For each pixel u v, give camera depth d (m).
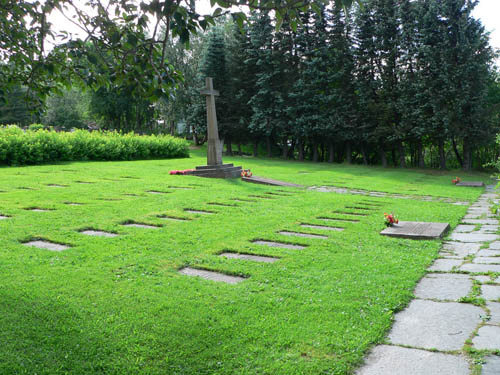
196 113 40.56
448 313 4.51
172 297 4.82
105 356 3.52
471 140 32.78
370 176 25.84
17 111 50.47
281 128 39.09
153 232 8.04
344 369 3.34
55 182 14.55
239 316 4.34
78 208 9.93
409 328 4.15
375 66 36.72
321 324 4.18
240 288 5.18
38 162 21.14
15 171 17.16
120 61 3.63
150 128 59.41
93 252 6.54
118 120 56.28
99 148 25.12
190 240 7.54
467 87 31.39
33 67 3.90
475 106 32.25
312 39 37.50
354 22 36.16
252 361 3.47
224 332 3.97
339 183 20.66
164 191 13.66
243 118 39.94
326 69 37.75
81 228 8.09
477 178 28.03
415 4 33.72
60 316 4.22
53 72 3.89
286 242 7.75
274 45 39.00
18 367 3.29
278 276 5.70
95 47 3.53
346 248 7.42
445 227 9.28
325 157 44.72
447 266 6.48
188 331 3.97
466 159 34.25
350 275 5.81
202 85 41.16
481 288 5.31
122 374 3.27
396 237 8.52
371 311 4.51
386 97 35.62
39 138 21.55
